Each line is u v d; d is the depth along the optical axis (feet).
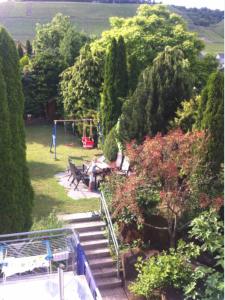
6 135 30.27
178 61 48.21
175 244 34.83
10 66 31.50
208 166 34.19
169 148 33.37
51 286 21.22
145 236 36.60
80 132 77.25
